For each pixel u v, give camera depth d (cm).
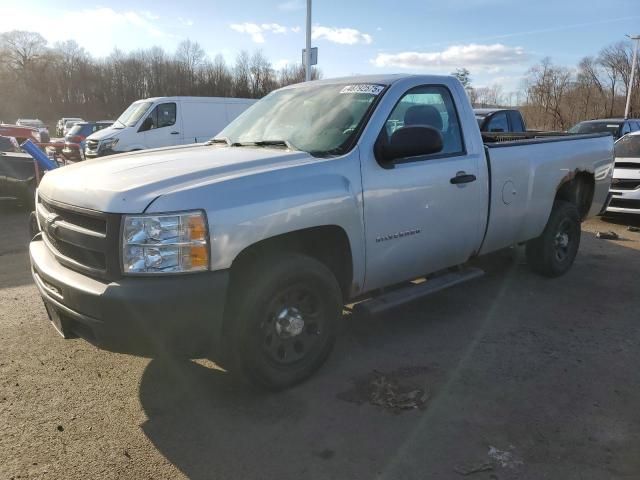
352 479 265
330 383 357
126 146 1445
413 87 407
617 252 712
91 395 341
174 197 282
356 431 304
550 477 265
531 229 522
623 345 416
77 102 9450
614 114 5634
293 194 318
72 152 1936
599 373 371
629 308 496
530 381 360
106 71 9244
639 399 338
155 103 1481
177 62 8806
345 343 420
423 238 403
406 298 397
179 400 337
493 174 455
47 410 323
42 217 347
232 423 312
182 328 282
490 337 431
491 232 467
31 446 289
